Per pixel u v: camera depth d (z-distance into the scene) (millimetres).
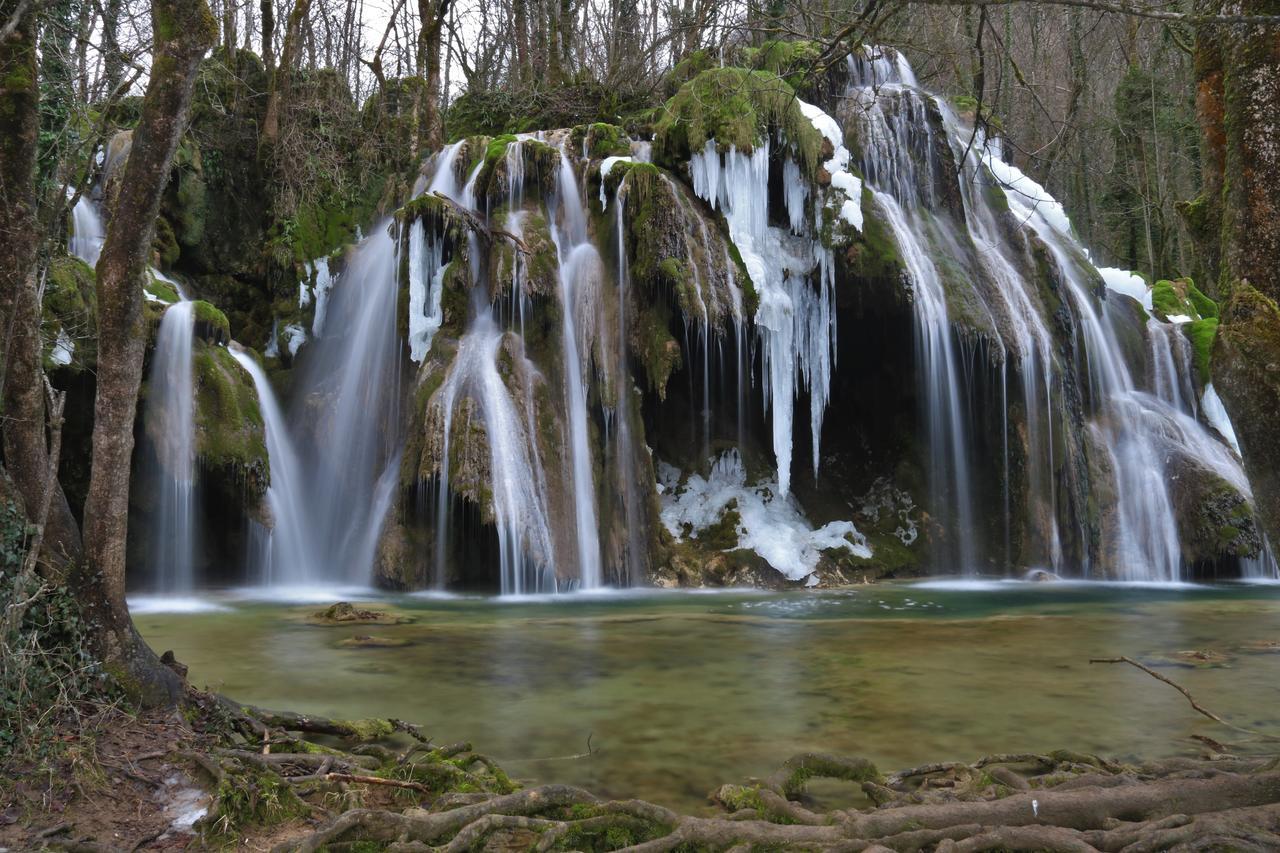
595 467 13977
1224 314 3924
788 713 5992
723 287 14141
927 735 5473
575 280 14555
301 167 18031
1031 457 15086
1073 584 14609
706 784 4551
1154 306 20422
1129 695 6531
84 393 12555
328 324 16734
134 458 12961
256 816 3756
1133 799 3678
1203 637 9141
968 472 15523
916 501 15781
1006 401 15203
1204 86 4363
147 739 4281
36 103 4754
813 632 9469
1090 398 16641
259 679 7039
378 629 9617
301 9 18719
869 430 17062
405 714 5961
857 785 4609
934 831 3424
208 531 13969
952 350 15141
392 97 21266
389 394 14891
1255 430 3750
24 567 4309
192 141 16922
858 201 15008
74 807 3717
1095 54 8047
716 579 14086
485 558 13227
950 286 15219
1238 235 3898
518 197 15109
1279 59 3807
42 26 5977
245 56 19344
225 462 13188
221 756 4141
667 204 14102
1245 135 3871
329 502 14898
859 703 6285
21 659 4078
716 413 16375
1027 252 16516
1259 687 6773
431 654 8133
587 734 5492
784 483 14898
